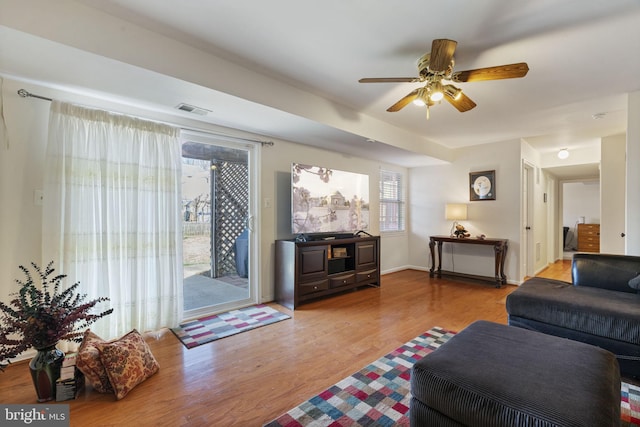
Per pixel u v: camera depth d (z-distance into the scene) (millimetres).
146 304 2697
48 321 1778
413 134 4438
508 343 1567
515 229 4707
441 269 5406
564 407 1069
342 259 4168
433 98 2252
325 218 4082
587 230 7746
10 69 1989
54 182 2238
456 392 1235
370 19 1839
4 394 1858
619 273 2570
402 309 3475
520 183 4660
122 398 1812
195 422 1614
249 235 3621
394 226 5773
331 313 3328
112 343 1964
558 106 3250
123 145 2564
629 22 1816
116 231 2537
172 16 1837
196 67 2186
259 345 2535
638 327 1919
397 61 2355
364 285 4535
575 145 5105
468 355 1451
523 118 3668
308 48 2178
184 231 3273
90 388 1919
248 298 3625
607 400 1126
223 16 1830
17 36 1602
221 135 3260
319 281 3711
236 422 1614
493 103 3170
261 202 3666
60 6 1676
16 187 2191
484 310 3434
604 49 2125
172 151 2840
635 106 2855
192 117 2947
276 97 2676
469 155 5238
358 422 1608
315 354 2377
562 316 2234
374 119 3746
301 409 1716
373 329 2879
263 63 2396
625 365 1980
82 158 2369
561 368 1314
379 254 4594
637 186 2848
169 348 2473
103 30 1806
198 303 3357
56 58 1844
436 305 3623
